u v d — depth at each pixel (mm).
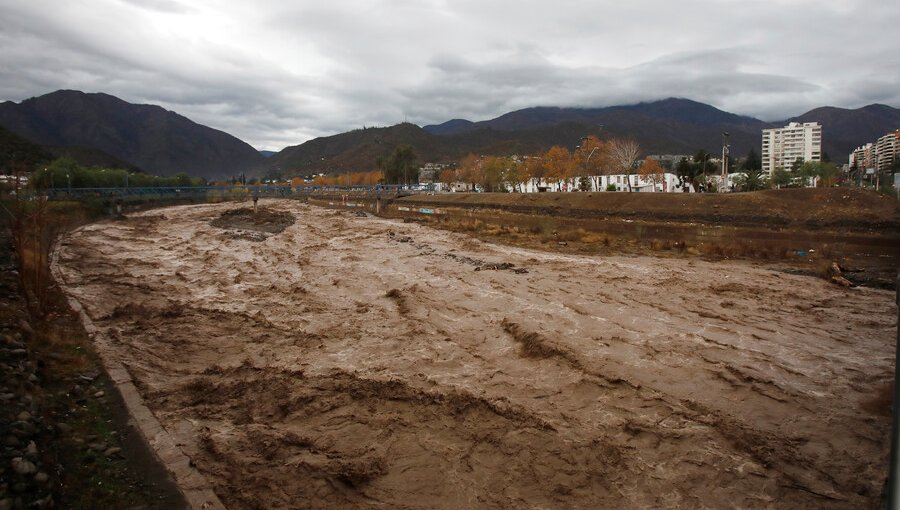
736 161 142875
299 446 10266
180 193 98250
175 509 7906
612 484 9195
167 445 9977
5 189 27484
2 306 15336
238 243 41469
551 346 15578
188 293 23469
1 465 7457
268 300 22266
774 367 14625
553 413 11742
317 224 58188
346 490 8867
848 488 9070
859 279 25688
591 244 38656
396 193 96438
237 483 8891
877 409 12086
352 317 19484
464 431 10914
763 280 25953
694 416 11688
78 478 8211
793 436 10836
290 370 14125
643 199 53500
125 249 37375
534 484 9156
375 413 11703
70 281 25188
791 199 44250
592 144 79500
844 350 16047
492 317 19359
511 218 57781
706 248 34562
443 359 15078
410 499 8711
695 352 15703
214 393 12633
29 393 10430
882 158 151625
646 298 22344
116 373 13289
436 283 25438
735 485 9211
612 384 13258
